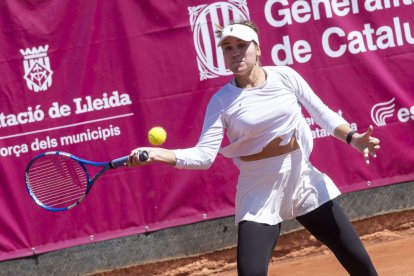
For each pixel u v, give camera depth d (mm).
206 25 18078
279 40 18375
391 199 19125
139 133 17875
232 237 18516
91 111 17688
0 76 17453
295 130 10734
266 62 18312
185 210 18250
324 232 10781
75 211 17844
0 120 17469
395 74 18875
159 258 18234
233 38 10359
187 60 18031
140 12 17891
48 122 17578
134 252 18125
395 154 18969
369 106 18797
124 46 17828
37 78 17547
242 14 18219
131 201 18016
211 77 18094
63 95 17594
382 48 18844
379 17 18797
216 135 10578
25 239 17672
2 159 17500
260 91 10445
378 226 19141
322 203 10766
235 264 18531
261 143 10539
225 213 18312
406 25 18906
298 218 10977
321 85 18594
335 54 18641
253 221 10516
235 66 10383
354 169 18844
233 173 18328
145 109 17891
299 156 10828
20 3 17516
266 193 10680
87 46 17688
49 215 17750
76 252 17891
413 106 18953
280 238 18812
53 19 17578
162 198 18109
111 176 17906
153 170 18062
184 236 18312
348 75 18703
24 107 17516
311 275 16875
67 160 15508
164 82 17969
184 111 18031
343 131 10758
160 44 17953
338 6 18641
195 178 18188
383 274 15859
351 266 10773
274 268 18109
